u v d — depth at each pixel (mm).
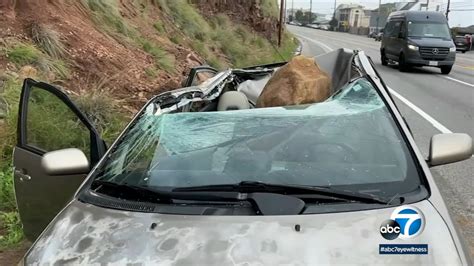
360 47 44781
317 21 141500
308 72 4781
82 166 3363
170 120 3660
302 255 2402
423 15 23500
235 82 6309
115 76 9539
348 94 3811
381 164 3096
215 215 2688
